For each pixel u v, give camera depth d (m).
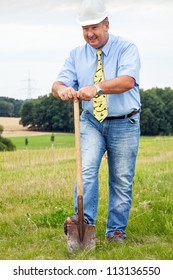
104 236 8.08
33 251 7.51
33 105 108.56
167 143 43.06
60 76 7.64
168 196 10.98
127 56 7.31
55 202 11.69
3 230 8.98
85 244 7.20
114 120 7.50
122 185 7.76
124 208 7.82
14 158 27.02
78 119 7.11
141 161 23.53
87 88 7.04
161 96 105.25
